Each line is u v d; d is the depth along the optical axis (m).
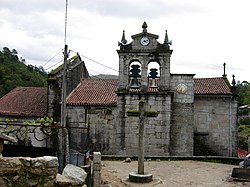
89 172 13.89
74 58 32.47
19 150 14.55
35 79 60.16
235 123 29.84
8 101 31.28
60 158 16.80
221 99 30.06
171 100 27.20
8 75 54.91
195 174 19.23
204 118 30.17
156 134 26.14
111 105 27.94
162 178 18.06
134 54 26.62
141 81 26.48
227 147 29.77
